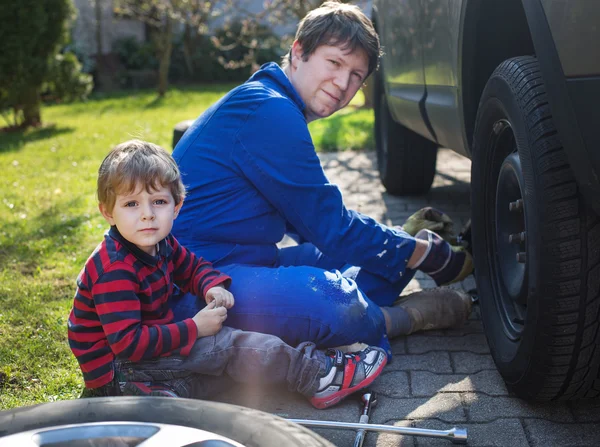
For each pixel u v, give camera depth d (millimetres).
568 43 1785
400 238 2551
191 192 2469
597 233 1908
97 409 1494
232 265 2436
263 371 2195
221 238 2484
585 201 1915
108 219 2068
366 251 2484
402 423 2172
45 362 2629
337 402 2275
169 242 2258
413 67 3678
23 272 3719
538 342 2008
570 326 1942
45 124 11375
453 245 3055
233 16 18656
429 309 2768
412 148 4777
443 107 3158
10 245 4223
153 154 2039
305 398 2350
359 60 2453
